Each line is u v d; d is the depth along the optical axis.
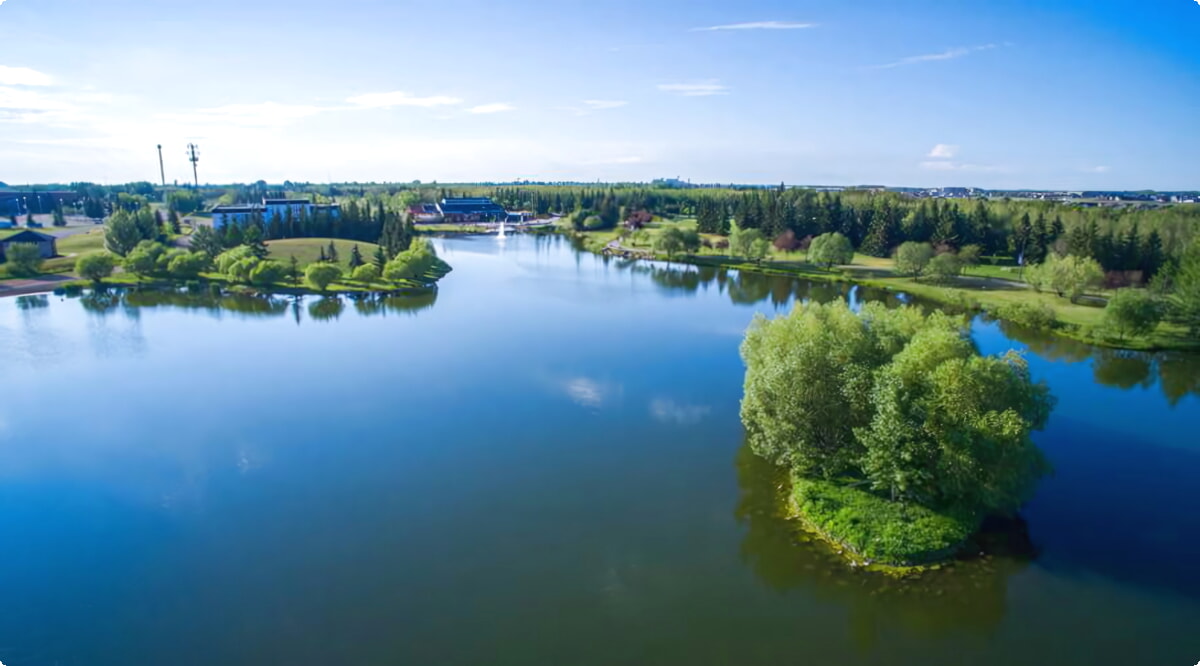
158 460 58.47
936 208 174.50
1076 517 47.44
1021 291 128.25
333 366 83.75
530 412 68.38
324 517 49.31
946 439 43.34
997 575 40.88
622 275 156.00
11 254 139.38
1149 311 91.44
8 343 93.38
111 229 160.50
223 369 82.56
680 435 62.41
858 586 40.41
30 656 36.41
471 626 37.91
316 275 128.50
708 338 96.56
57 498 52.38
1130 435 62.16
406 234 180.50
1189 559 42.72
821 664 34.91
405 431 64.00
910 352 48.72
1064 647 35.78
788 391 48.75
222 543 46.28
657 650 35.84
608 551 44.66
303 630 37.91
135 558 44.75
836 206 192.75
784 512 48.06
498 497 51.69
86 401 71.88
